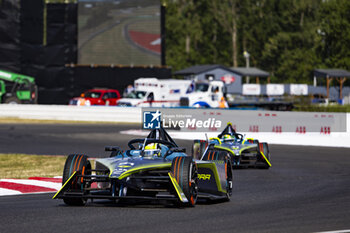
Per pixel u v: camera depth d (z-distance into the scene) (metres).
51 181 48.88
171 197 34.06
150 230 27.86
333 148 83.50
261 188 46.62
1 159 67.44
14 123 130.50
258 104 165.88
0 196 40.75
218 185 38.53
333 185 48.41
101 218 31.03
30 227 28.39
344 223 30.31
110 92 173.00
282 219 31.52
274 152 77.69
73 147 81.44
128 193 36.34
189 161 34.75
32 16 197.62
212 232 27.62
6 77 181.75
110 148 39.00
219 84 163.38
